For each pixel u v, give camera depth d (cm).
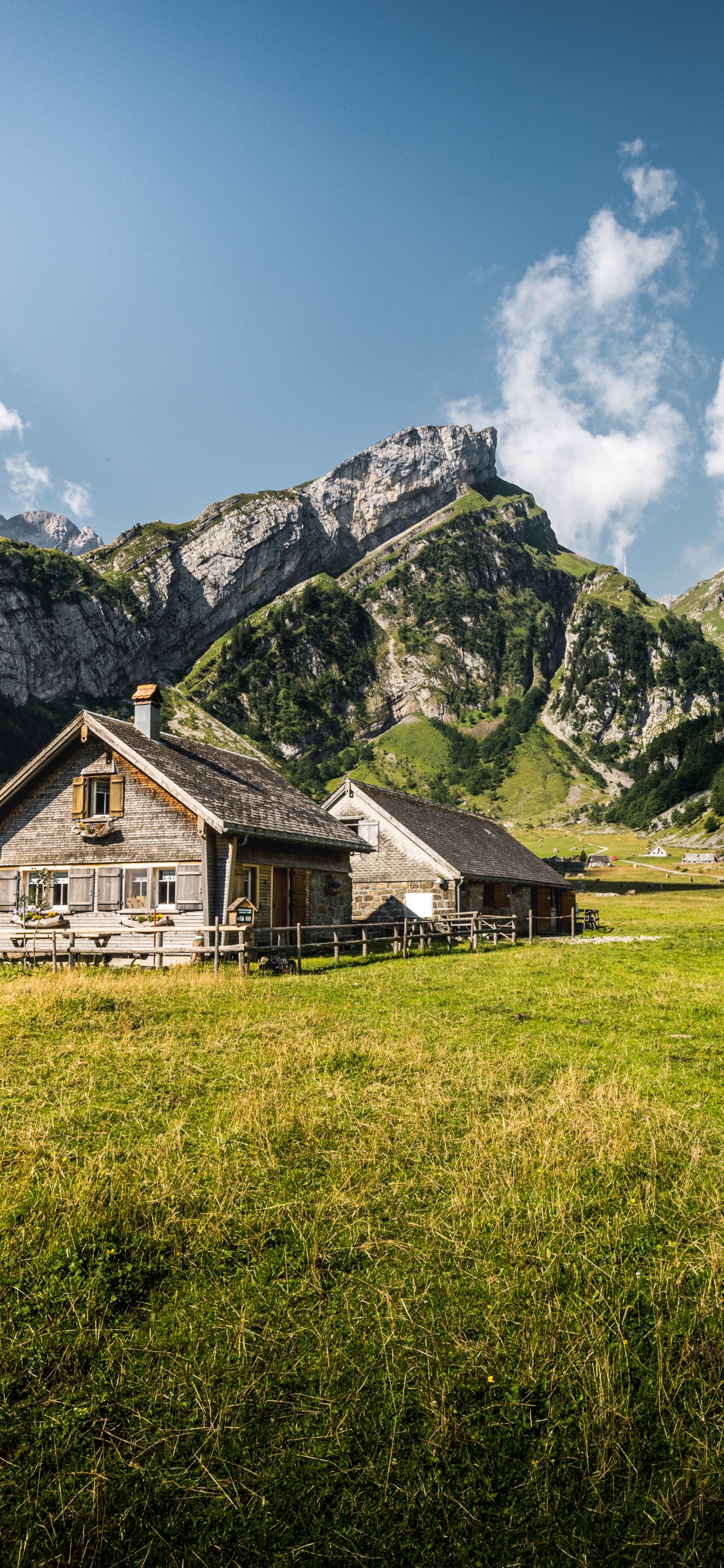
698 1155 780
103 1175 736
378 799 3966
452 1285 587
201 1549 403
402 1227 663
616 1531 411
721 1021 1442
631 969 2234
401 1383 496
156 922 2538
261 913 2816
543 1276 592
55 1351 529
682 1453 455
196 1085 1025
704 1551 402
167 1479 437
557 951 2891
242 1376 501
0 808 2867
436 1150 808
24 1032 1302
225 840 2597
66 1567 400
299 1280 595
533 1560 397
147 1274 608
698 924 4766
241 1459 448
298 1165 774
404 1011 1528
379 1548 401
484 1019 1459
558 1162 773
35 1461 450
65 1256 619
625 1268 610
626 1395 484
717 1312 559
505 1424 472
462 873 3722
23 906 2748
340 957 2611
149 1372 508
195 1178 738
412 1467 445
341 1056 1155
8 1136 841
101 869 2703
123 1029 1339
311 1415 473
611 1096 946
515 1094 983
